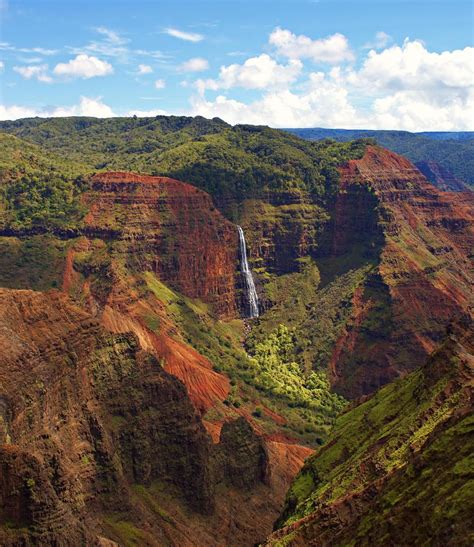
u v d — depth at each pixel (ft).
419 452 214.90
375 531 190.39
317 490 271.69
